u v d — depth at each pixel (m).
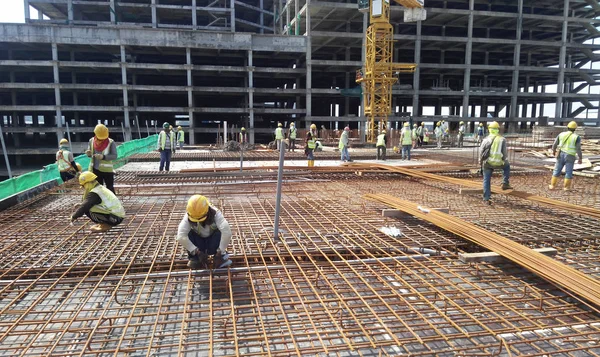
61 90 39.50
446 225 5.75
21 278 4.35
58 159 10.28
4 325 3.28
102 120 53.84
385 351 3.06
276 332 3.28
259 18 53.62
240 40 39.53
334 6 38.69
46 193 8.88
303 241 5.47
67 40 36.56
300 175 12.14
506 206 7.80
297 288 4.07
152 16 43.25
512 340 3.21
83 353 2.90
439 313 3.39
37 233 5.82
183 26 45.12
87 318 3.29
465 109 46.53
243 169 13.62
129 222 6.49
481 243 4.96
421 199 8.48
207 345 3.16
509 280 4.36
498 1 45.97
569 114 56.66
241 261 4.86
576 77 52.94
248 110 41.03
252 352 3.04
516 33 47.50
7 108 37.09
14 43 37.09
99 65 37.81
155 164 16.59
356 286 4.12
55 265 4.51
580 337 3.27
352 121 47.06
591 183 10.90
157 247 5.16
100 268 4.55
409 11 29.31
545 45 47.19
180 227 4.18
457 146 29.59
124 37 37.34
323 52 48.78
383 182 11.07
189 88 39.50
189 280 4.10
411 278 4.31
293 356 3.00
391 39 29.75
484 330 3.32
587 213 6.84
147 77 45.56
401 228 6.19
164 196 8.98
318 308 3.62
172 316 3.59
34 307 3.71
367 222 6.48
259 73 43.53
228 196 8.97
